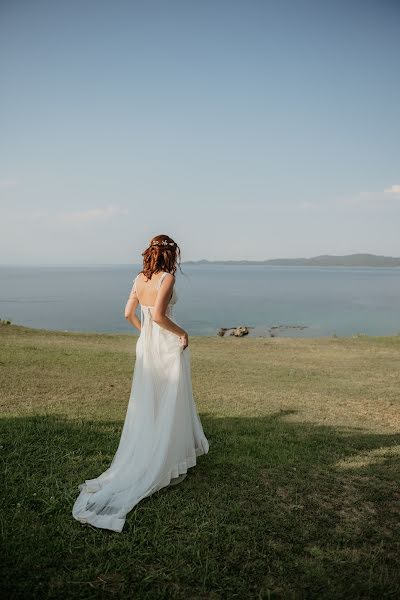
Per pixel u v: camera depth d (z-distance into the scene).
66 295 93.56
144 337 4.34
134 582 2.98
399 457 5.61
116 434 5.94
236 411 7.93
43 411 7.05
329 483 4.64
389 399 9.56
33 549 3.24
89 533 3.50
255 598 2.88
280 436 6.34
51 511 3.78
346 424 7.38
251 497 4.23
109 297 86.94
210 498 4.18
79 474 4.53
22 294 96.75
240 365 13.70
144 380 4.31
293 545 3.48
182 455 4.43
